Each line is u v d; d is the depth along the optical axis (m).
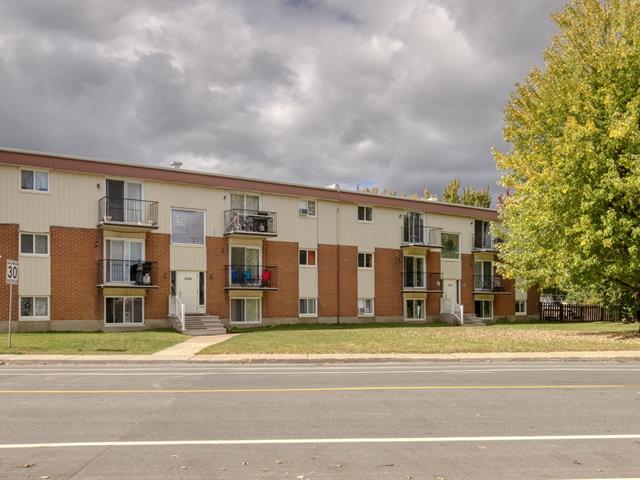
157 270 30.98
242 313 33.75
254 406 9.99
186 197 32.12
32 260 27.55
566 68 25.06
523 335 26.50
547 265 27.28
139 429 8.27
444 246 42.91
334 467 6.47
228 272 33.16
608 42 24.39
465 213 43.84
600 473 6.30
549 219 23.94
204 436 7.87
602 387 12.27
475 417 9.11
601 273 23.94
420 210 41.31
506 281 46.56
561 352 19.83
